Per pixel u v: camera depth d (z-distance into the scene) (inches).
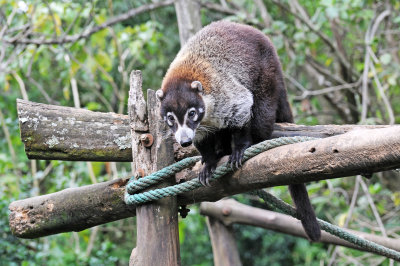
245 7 511.8
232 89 203.5
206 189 182.9
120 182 191.5
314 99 506.6
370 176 141.8
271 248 610.5
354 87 433.1
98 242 450.9
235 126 204.1
